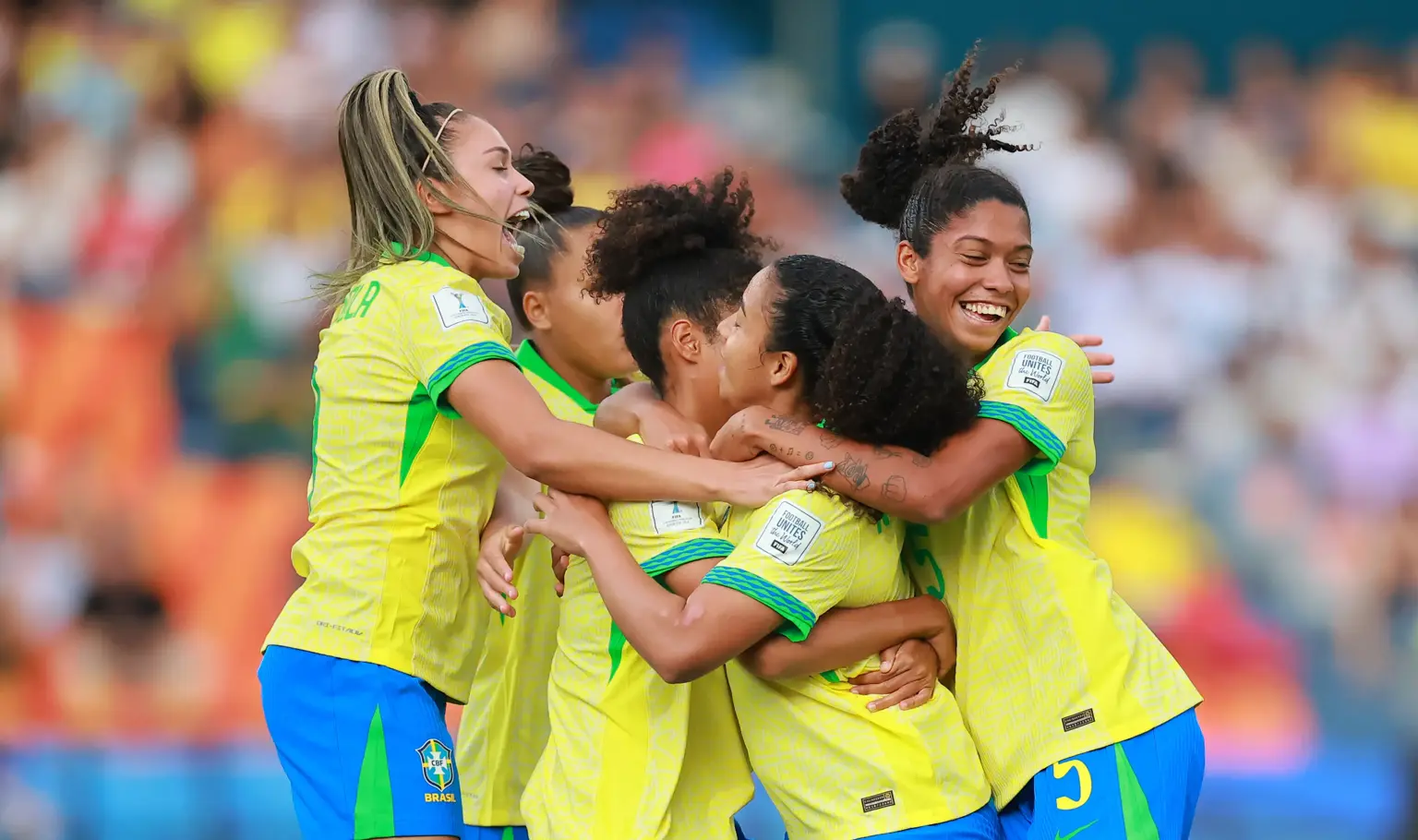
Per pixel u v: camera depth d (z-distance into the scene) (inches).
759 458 401.4
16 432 1096.8
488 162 458.0
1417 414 1198.9
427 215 450.0
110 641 994.1
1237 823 964.6
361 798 417.4
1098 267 1256.8
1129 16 1391.5
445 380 420.8
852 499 391.5
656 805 395.5
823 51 1396.4
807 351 398.9
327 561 431.8
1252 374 1226.6
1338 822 955.3
